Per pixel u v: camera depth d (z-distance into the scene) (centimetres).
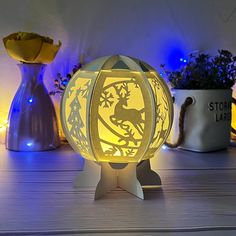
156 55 105
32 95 90
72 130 61
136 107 59
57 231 47
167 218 51
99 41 102
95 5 100
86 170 65
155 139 61
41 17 98
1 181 67
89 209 54
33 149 91
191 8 104
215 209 55
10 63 99
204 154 91
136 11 102
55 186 65
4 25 97
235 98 107
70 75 97
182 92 93
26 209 54
